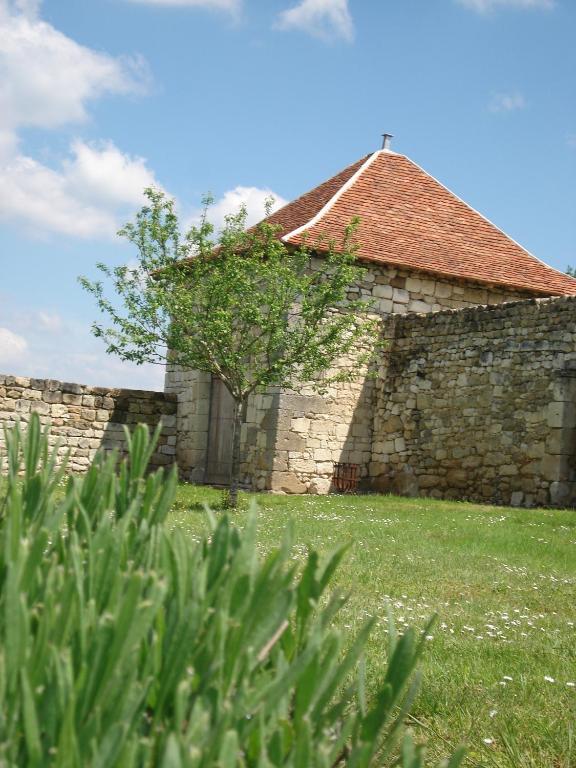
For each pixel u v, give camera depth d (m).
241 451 18.53
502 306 16.55
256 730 0.98
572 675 4.62
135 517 1.31
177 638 0.98
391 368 18.56
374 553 9.05
